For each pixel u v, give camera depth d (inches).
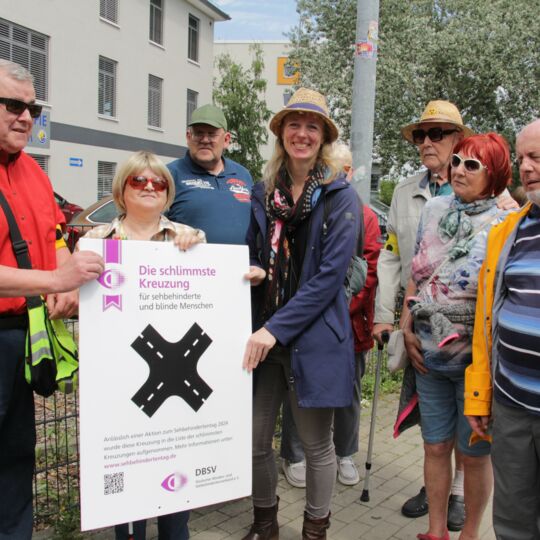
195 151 141.3
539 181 83.3
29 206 97.0
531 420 85.7
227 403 90.7
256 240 112.1
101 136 808.3
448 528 122.7
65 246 107.4
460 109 613.3
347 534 120.6
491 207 101.3
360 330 134.6
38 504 122.3
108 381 82.2
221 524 122.8
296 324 97.0
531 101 584.7
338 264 98.6
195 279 88.4
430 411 108.7
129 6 839.1
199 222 138.9
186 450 87.4
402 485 143.0
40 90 713.6
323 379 99.3
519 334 84.2
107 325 82.3
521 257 86.5
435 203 108.8
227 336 91.1
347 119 578.9
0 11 642.8
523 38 558.6
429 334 103.3
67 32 735.1
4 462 99.7
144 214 95.7
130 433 83.3
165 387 85.7
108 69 823.7
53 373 91.0
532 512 91.1
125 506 83.2
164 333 86.0
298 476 140.4
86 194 789.2
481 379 94.7
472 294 100.8
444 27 605.3
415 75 548.4
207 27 1051.9
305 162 103.7
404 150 567.8
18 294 79.9
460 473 127.0
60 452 140.3
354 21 572.4
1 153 93.7
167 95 949.2
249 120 1014.4
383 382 217.5
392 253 132.6
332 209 101.7
